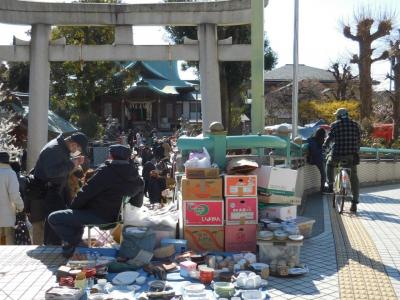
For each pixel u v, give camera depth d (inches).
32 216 257.4
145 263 201.9
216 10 479.2
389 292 179.0
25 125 741.9
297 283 188.5
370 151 536.4
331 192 423.2
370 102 893.8
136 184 217.9
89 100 1331.2
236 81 1180.5
